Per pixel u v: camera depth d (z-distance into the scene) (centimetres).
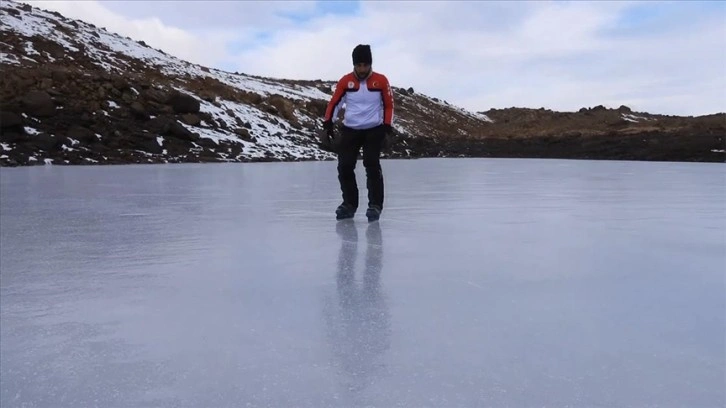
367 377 157
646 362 165
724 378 155
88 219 432
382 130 435
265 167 1226
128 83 1717
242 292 236
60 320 202
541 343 180
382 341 182
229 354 172
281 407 141
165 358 170
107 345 180
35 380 156
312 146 1994
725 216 450
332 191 667
